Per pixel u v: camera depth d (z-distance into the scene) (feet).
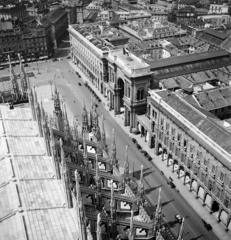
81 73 629.92
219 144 278.05
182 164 329.72
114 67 444.14
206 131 295.89
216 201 285.84
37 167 237.25
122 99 474.49
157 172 352.08
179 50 574.56
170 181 331.36
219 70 488.85
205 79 464.24
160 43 601.62
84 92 548.72
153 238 218.79
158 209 209.97
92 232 210.79
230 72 485.56
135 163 365.20
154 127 376.48
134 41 615.57
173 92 382.83
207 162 288.71
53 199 206.90
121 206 253.24
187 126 315.17
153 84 439.22
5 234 172.96
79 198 155.84
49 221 187.83
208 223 286.87
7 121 297.12
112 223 211.82
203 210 301.43
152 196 315.58
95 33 611.06
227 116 397.39
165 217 291.99
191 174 316.19
